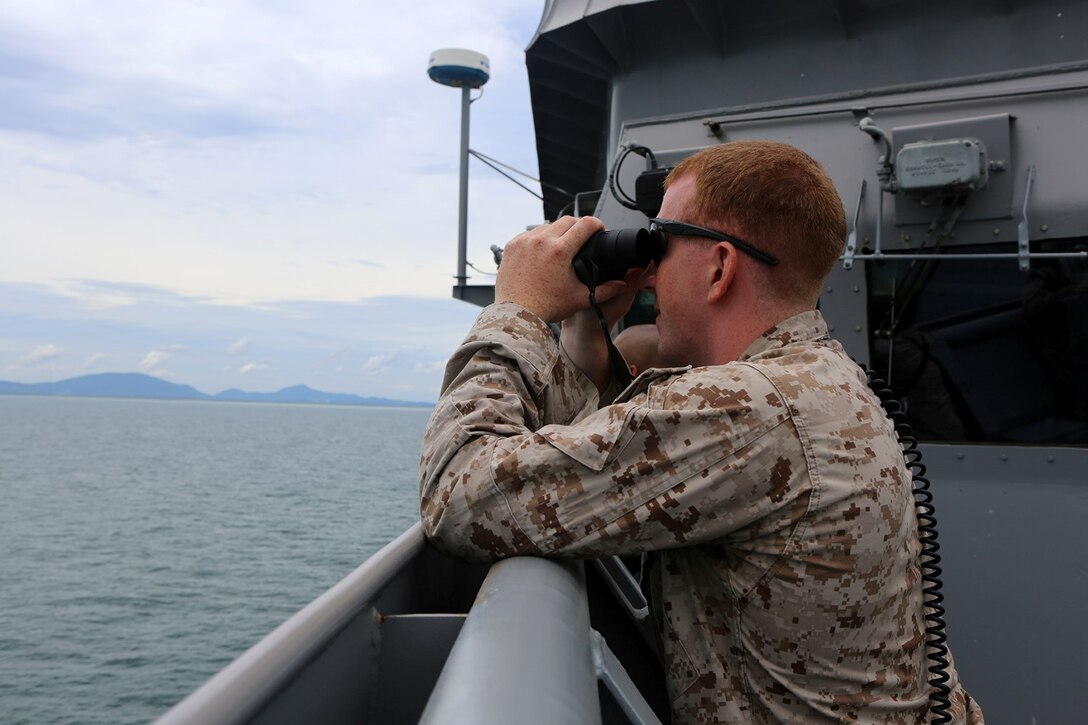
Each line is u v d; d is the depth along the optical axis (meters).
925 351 3.09
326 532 68.75
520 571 1.05
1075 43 3.62
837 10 3.96
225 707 0.60
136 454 156.50
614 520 1.14
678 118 3.40
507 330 1.39
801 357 1.25
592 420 1.20
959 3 3.79
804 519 1.14
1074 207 2.87
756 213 1.32
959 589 2.93
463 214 6.27
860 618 1.15
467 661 0.72
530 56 5.52
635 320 3.46
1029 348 2.97
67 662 36.88
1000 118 2.94
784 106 3.25
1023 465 2.91
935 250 3.04
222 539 65.94
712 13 4.19
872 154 3.14
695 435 1.14
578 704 0.70
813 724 1.16
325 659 0.86
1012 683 2.84
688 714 1.22
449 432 1.26
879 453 1.19
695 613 1.24
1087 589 2.80
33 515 78.56
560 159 7.44
